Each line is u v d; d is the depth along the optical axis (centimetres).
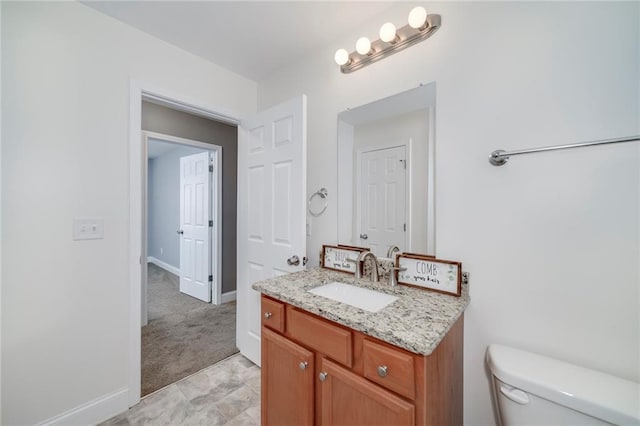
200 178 339
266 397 122
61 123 131
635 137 78
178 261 461
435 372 80
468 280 113
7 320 118
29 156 123
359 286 130
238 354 206
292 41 166
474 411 111
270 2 135
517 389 85
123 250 150
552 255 95
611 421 70
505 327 104
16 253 120
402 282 128
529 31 99
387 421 79
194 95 181
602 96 86
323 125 171
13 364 119
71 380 133
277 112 171
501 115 105
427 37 124
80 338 136
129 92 152
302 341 106
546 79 96
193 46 172
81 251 137
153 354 206
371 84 146
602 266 87
